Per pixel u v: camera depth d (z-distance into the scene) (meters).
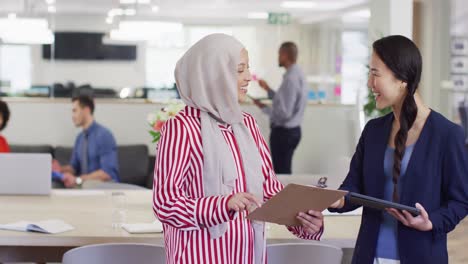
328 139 9.41
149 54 11.41
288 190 2.45
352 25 11.93
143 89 11.25
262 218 2.62
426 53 9.92
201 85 2.63
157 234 3.51
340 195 2.48
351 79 11.94
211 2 11.59
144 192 4.96
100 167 7.45
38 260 4.06
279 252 3.32
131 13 11.48
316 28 11.97
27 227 3.54
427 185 2.59
